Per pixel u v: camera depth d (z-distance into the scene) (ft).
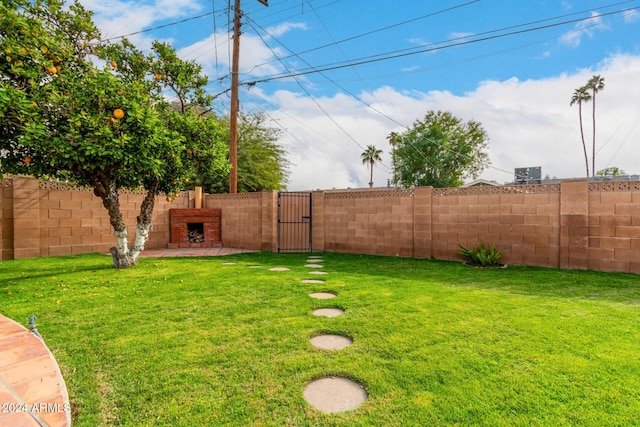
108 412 6.37
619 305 13.39
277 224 34.01
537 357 8.70
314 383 7.59
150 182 23.44
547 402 6.72
